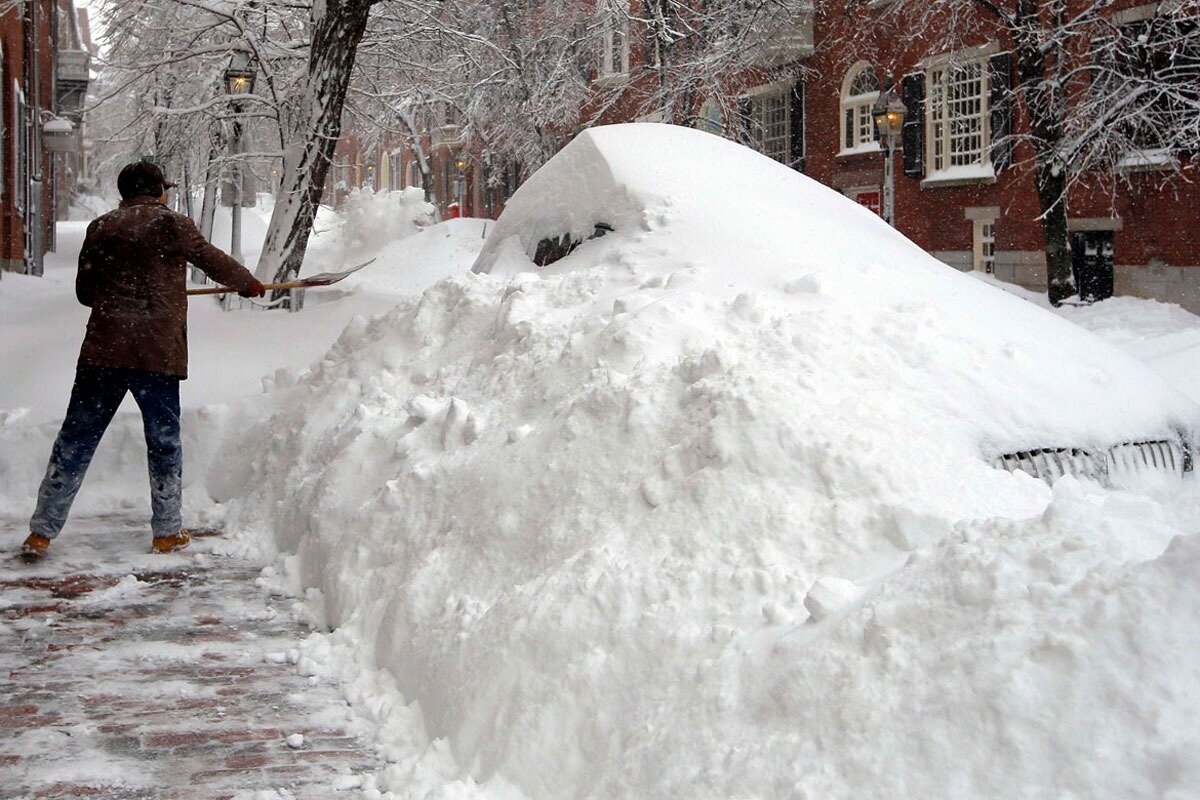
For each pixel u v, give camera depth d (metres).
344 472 5.34
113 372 5.73
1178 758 2.14
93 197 71.00
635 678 3.23
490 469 4.47
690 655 3.20
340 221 28.95
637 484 4.00
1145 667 2.31
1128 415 4.71
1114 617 2.41
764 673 2.89
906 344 4.53
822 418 3.91
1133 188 20.73
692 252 5.66
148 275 5.78
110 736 3.66
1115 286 21.20
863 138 29.27
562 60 31.23
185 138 17.47
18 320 10.84
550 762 3.15
